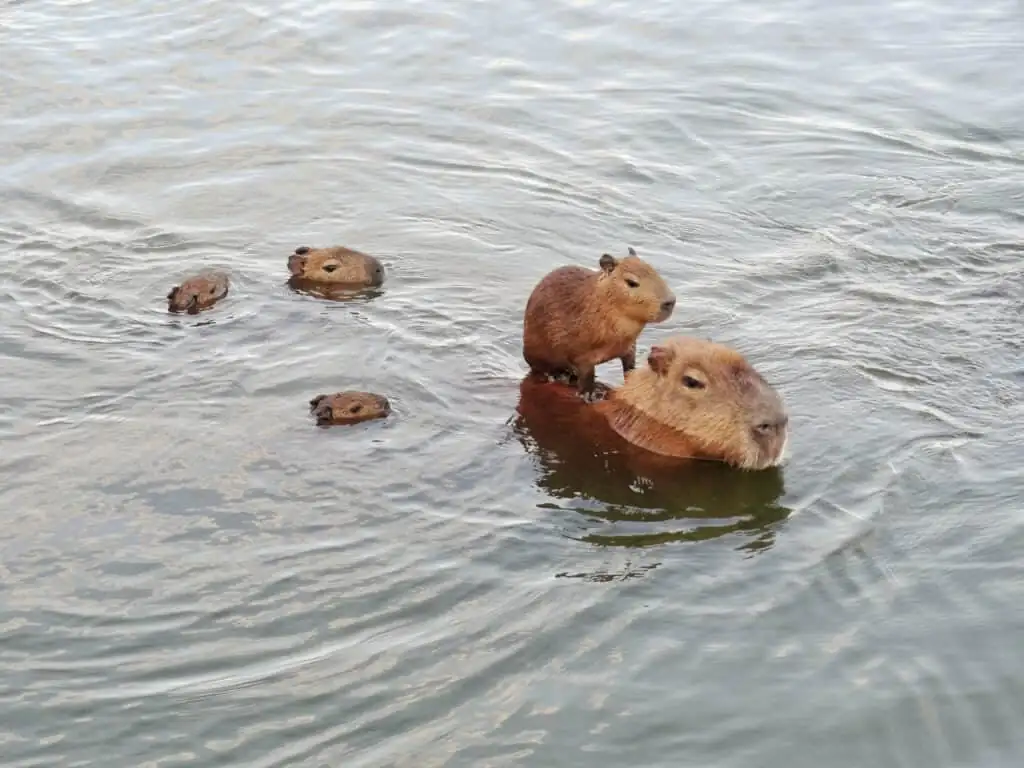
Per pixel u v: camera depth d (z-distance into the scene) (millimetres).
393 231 12633
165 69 16375
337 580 7438
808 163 14117
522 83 16078
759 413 8625
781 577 7504
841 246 12273
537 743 6258
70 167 13805
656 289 9320
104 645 6895
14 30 17469
